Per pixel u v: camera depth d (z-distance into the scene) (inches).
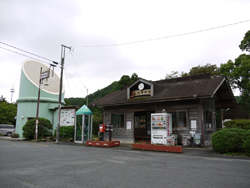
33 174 223.3
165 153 423.8
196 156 380.8
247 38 876.6
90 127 673.0
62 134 781.9
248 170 253.1
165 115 508.7
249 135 380.5
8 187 177.0
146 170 249.3
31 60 1056.8
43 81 829.2
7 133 1193.4
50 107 971.9
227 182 199.2
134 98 642.2
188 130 534.0
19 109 989.8
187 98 507.8
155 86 621.3
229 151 407.5
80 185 185.6
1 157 341.4
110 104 675.4
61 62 741.9
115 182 196.4
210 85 537.3
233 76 908.0
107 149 501.7
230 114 1155.9
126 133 666.8
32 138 831.7
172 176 220.8
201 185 189.2
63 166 269.1
